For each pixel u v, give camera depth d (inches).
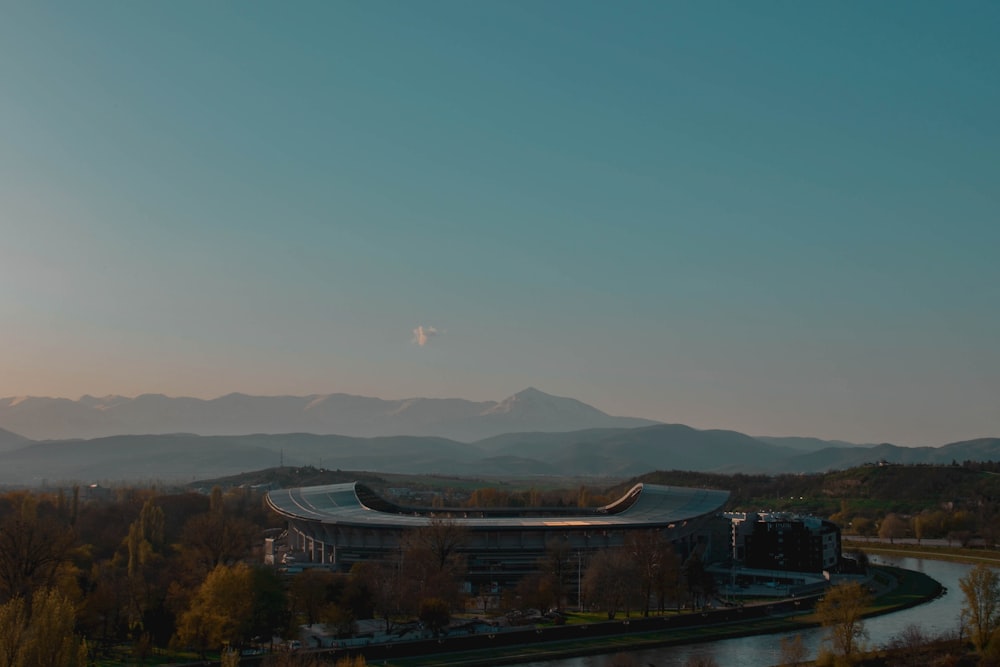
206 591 7790.4
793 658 7696.9
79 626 7755.9
